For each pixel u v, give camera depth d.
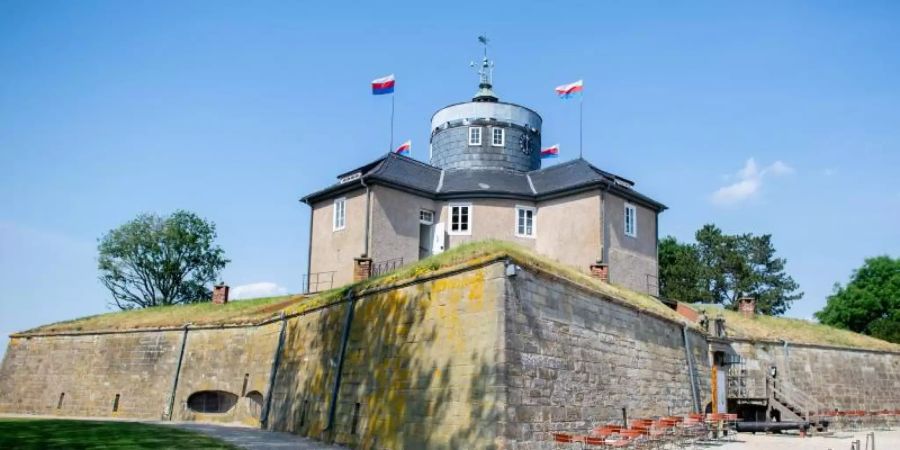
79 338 34.12
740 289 64.50
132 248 62.91
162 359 31.30
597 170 38.16
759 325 34.50
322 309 24.33
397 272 21.66
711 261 66.56
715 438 23.98
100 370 32.81
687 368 25.94
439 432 17.27
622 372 21.50
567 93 41.41
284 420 24.53
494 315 17.00
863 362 34.69
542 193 37.72
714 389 27.52
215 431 23.58
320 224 38.88
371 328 21.08
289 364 25.39
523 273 17.91
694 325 27.66
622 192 36.59
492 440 15.89
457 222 37.84
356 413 20.44
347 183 36.72
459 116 42.84
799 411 28.05
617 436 17.75
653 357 23.70
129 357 32.25
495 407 16.14
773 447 21.52
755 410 28.66
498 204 37.81
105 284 63.06
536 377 17.39
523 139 43.03
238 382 28.53
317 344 23.92
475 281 17.86
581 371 19.36
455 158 42.28
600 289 21.91
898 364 36.03
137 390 31.30
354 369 21.23
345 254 36.31
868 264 62.28
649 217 38.97
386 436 18.80
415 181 38.28
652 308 25.28
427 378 18.23
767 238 67.81
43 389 34.03
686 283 63.91
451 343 17.92
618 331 21.91
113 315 36.44
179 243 64.25
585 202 35.88
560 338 18.78
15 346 35.91
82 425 22.34
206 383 29.58
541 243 37.53
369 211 35.56
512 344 16.84
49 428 20.59
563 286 19.61
